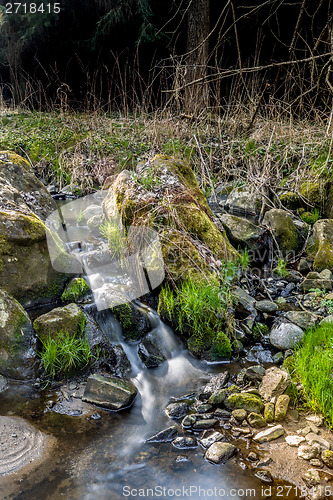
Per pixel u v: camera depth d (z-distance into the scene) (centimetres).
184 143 729
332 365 320
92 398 305
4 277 368
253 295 443
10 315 334
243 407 299
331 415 282
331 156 613
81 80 1254
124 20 1048
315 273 472
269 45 1096
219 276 412
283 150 669
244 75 917
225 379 326
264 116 784
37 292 386
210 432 279
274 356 360
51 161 718
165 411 300
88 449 261
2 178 439
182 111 810
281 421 288
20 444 261
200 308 371
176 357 365
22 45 1165
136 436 274
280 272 480
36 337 339
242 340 378
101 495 227
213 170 695
